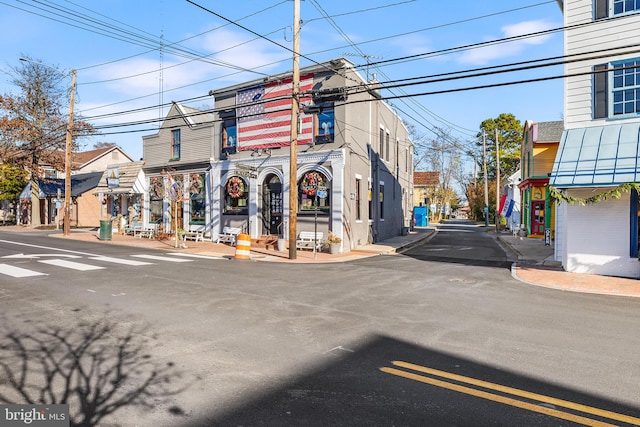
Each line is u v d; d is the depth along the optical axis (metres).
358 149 20.62
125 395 4.28
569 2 13.31
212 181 23.41
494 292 10.12
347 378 4.79
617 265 12.59
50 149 36.84
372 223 22.91
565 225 13.47
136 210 28.02
